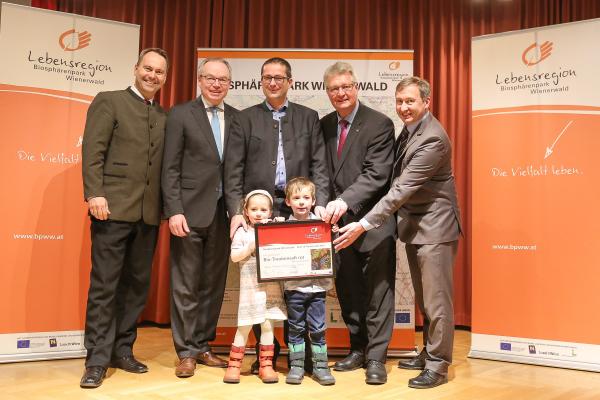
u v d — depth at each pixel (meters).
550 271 3.34
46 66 3.31
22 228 3.25
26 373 2.95
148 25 4.87
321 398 2.57
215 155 3.02
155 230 3.04
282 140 3.09
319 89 3.73
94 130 2.83
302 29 4.83
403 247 3.69
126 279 3.04
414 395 2.64
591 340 3.23
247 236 2.84
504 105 3.51
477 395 2.65
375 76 3.71
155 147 2.97
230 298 3.63
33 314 3.26
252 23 4.82
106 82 3.47
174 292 3.01
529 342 3.37
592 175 3.27
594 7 4.61
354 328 3.17
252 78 3.73
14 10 3.25
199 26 4.80
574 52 3.34
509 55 3.51
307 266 2.81
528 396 2.65
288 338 2.95
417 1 4.87
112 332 2.88
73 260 3.38
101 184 2.79
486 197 3.53
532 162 3.42
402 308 3.64
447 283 2.86
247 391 2.67
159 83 3.01
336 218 2.83
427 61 4.84
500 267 3.47
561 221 3.33
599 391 2.77
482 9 4.77
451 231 2.88
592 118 3.29
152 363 3.23
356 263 3.13
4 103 3.22
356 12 4.79
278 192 3.07
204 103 3.10
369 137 3.08
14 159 3.24
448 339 2.84
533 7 4.70
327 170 3.13
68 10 4.82
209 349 3.21
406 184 2.78
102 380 2.77
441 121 4.75
